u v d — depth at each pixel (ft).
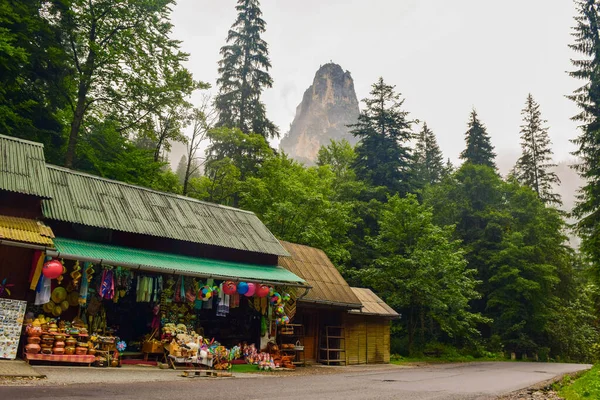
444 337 111.24
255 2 133.28
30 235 35.32
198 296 46.68
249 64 129.39
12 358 34.47
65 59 75.25
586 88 87.86
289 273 58.23
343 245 103.76
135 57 75.97
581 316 131.03
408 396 33.42
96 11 72.54
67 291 40.60
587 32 88.22
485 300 124.47
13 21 61.31
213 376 38.99
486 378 54.39
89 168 82.33
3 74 61.46
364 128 134.92
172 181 98.73
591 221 78.02
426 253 88.74
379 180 126.72
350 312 67.26
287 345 56.39
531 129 175.94
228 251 55.01
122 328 46.21
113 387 27.78
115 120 82.84
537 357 114.21
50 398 22.15
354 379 45.34
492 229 124.98
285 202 93.45
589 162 84.99
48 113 74.54
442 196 134.21
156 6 74.90
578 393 42.04
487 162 170.81
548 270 114.11
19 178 39.11
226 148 114.42
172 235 47.11
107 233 45.19
